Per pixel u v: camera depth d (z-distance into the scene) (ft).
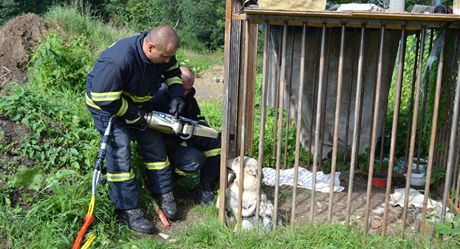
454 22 10.62
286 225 12.35
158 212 13.61
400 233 12.17
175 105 13.20
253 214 12.50
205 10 71.92
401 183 15.57
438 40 13.69
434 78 14.38
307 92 16.84
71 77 22.81
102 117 12.66
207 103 26.30
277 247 11.50
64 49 23.44
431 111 14.79
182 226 13.56
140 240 12.18
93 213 12.39
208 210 14.15
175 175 14.71
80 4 44.88
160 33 11.84
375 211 13.60
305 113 17.13
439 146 14.38
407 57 23.82
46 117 15.80
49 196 12.82
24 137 14.51
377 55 16.24
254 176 12.60
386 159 17.71
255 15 11.32
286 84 16.79
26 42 30.12
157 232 13.19
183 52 49.57
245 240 11.84
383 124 16.44
